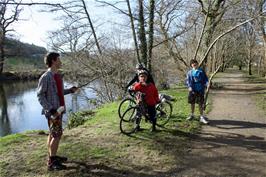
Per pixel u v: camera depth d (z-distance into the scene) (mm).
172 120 10516
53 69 6227
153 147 7875
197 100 10344
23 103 29828
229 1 20688
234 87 25078
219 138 8727
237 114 12125
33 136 9000
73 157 7133
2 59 38875
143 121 10297
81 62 18203
